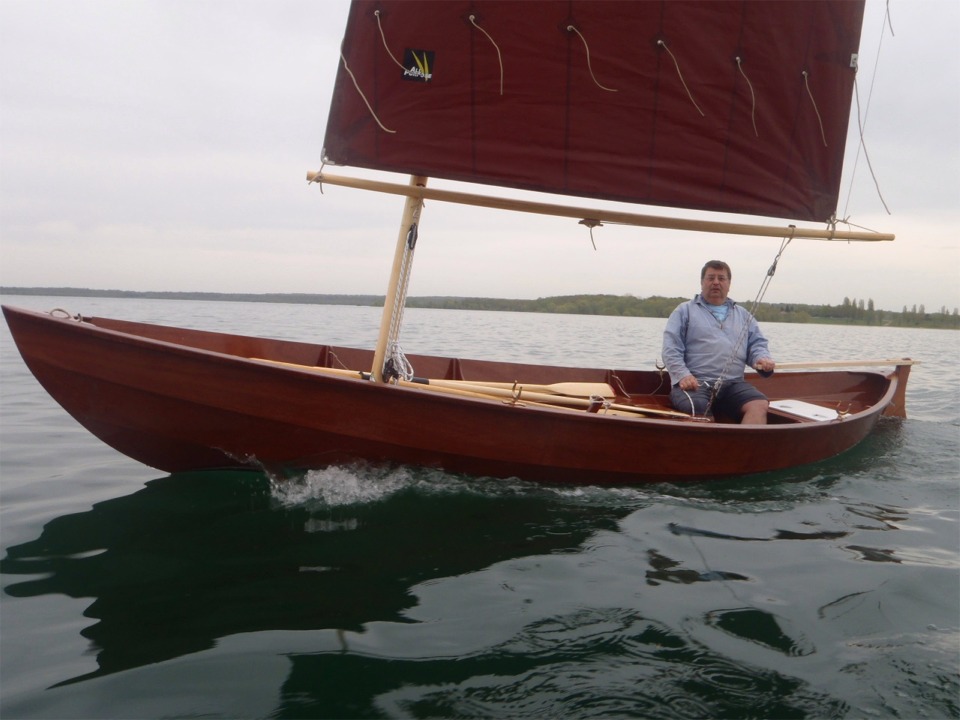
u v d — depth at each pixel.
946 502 4.07
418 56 3.72
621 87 4.12
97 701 1.98
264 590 2.68
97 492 3.87
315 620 2.46
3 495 3.81
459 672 2.15
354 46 3.58
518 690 2.07
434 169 3.89
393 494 3.88
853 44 4.55
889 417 6.63
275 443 3.76
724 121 4.39
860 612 2.61
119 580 2.75
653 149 4.29
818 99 4.59
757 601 2.68
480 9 3.75
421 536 3.28
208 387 3.57
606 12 3.97
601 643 2.34
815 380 7.04
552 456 3.97
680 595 2.72
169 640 2.31
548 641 2.35
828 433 4.87
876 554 3.20
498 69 3.88
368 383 3.61
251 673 2.12
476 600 2.63
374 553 3.07
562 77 4.00
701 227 4.46
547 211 4.16
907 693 2.09
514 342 14.84
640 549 3.19
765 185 4.62
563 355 11.89
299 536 3.24
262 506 3.65
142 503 3.68
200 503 3.70
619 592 2.73
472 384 4.50
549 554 3.10
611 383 6.32
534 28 3.88
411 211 3.95
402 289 4.00
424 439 3.80
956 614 2.61
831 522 3.67
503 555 3.08
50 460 4.56
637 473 4.17
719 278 5.30
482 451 3.88
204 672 2.13
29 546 3.08
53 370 3.54
